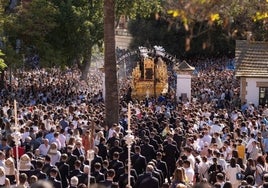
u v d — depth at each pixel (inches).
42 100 2402.8
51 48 3063.5
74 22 3127.5
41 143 1135.0
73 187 832.3
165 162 1099.9
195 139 1182.9
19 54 2945.4
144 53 3002.0
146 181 876.0
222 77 3307.1
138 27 4726.9
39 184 354.0
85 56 3297.2
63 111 1587.1
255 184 932.0
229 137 1195.3
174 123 1519.4
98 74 3865.7
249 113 1724.9
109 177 861.8
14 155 1072.8
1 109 1690.5
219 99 2455.7
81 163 974.4
